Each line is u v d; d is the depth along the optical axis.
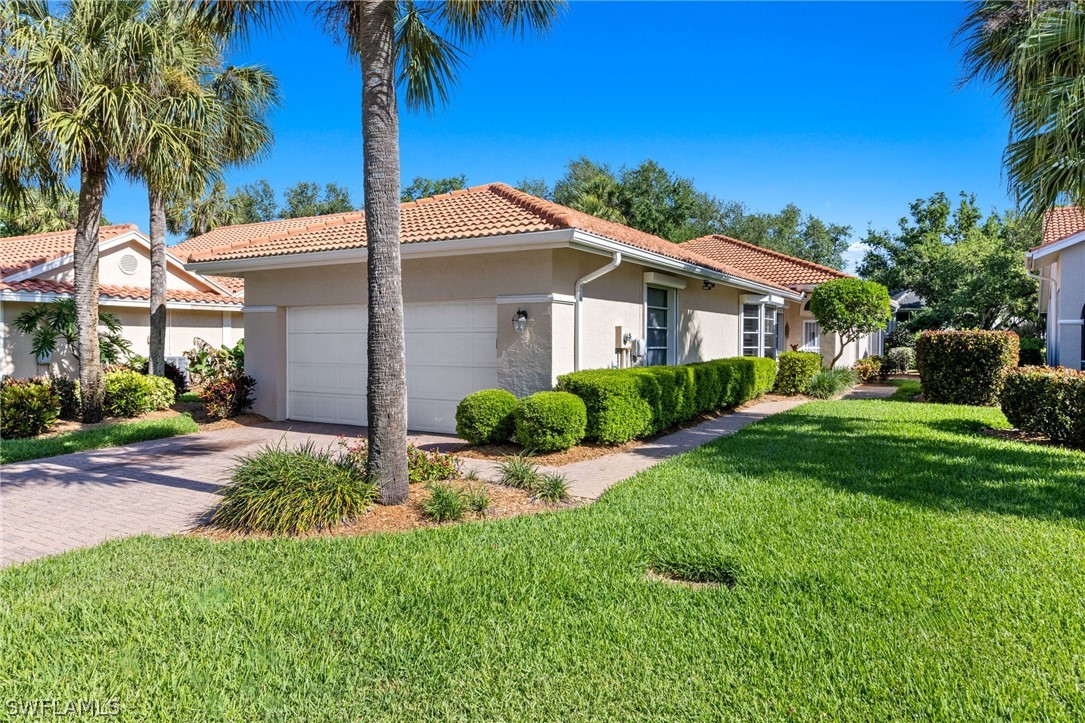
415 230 10.27
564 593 4.18
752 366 14.75
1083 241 14.68
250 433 11.47
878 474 7.27
